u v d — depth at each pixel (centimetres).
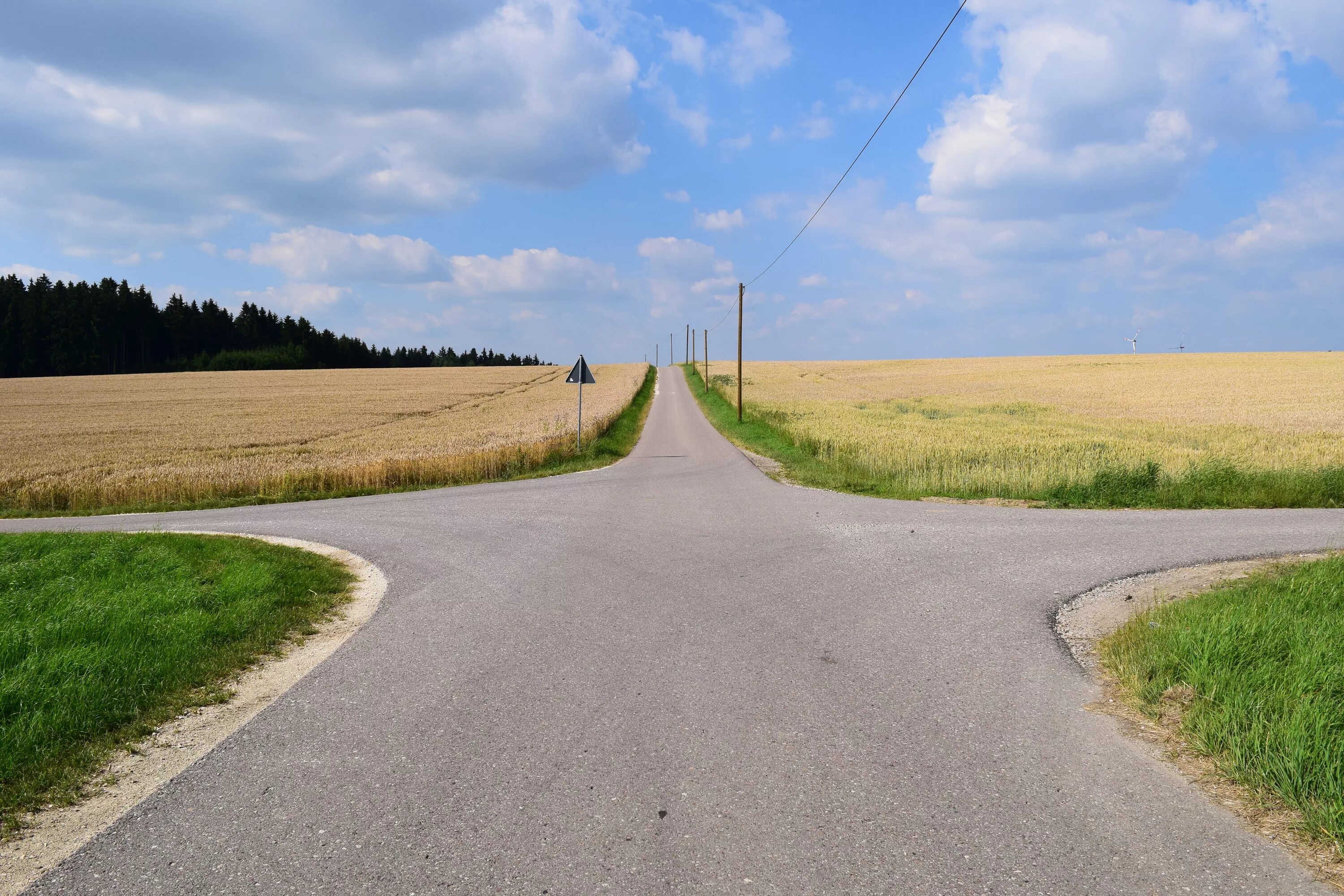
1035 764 383
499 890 286
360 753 409
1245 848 306
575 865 302
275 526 1301
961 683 498
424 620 679
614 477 1975
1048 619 642
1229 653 462
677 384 8794
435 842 321
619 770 384
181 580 789
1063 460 1795
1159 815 332
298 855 313
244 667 563
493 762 395
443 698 488
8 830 340
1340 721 362
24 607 680
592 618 669
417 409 5206
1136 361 9244
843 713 452
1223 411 4066
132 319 10762
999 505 1361
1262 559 843
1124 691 480
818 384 7731
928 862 300
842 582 780
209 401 5841
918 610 671
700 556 925
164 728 452
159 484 1961
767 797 354
